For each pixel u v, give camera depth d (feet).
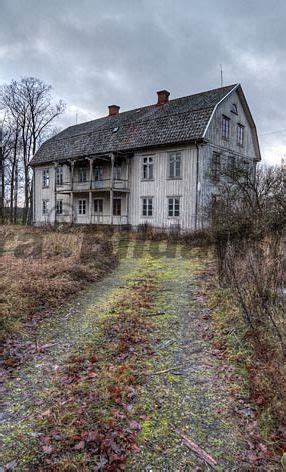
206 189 58.59
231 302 16.97
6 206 119.34
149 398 9.91
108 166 74.74
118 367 11.78
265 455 7.55
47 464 7.27
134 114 74.95
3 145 108.99
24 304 18.02
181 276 27.25
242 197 34.50
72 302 20.02
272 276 14.84
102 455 7.55
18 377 11.21
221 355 12.60
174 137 59.36
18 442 8.00
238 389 10.23
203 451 7.72
